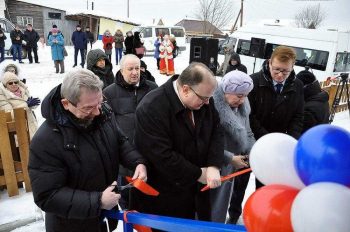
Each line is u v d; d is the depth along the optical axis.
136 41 9.23
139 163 1.73
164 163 1.73
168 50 12.02
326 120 2.86
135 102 2.89
